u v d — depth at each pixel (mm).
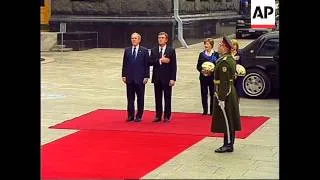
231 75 8219
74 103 13570
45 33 29062
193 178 6852
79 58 25297
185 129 10312
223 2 40531
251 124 10836
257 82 14281
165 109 11203
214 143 9078
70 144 8992
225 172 7152
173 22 29734
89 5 31031
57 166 7488
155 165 7566
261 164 7602
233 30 42938
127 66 11062
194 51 28781
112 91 15648
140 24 30219
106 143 9086
